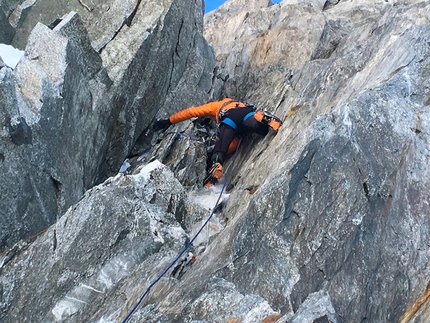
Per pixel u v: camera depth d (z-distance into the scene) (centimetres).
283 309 420
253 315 398
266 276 442
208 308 416
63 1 816
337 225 458
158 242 555
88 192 577
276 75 975
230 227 523
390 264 441
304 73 861
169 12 858
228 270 453
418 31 618
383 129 509
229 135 767
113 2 830
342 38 998
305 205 473
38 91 610
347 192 474
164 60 871
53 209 635
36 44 654
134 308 462
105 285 527
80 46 698
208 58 1047
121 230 555
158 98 883
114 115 778
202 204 702
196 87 958
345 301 423
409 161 486
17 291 527
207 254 511
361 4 1281
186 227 632
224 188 729
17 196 575
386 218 461
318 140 508
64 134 647
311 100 718
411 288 429
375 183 478
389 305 425
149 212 579
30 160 591
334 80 718
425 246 443
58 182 640
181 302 439
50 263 536
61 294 523
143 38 807
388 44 696
